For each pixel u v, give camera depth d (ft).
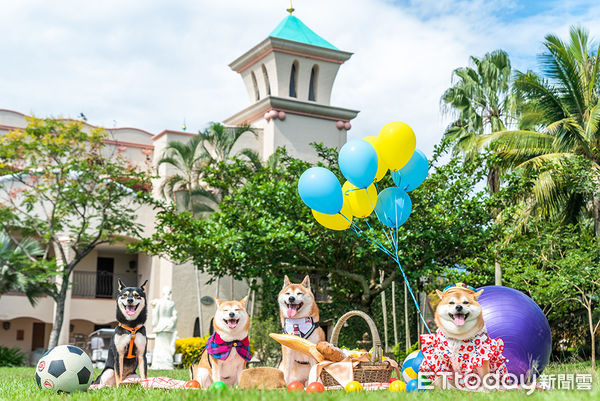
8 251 77.77
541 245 58.49
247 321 29.94
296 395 20.34
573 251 57.41
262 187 52.85
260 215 53.67
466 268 65.46
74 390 27.04
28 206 79.36
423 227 51.11
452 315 24.97
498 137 70.23
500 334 28.12
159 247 56.29
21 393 26.73
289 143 97.76
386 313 86.63
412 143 36.55
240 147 97.19
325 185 35.24
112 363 32.63
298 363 29.81
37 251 81.41
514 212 52.54
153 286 96.58
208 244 51.98
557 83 69.62
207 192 86.79
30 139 78.64
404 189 39.29
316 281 84.02
